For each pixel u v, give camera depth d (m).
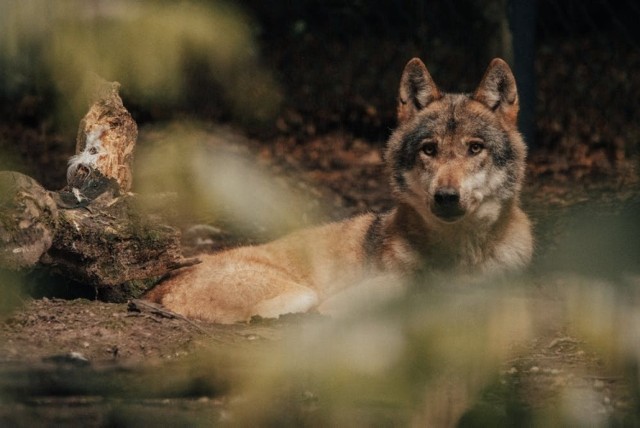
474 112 9.69
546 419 2.91
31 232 7.83
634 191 9.09
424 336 2.71
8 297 7.55
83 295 9.34
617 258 3.56
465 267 9.59
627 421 3.85
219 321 9.41
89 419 4.95
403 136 9.93
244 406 2.89
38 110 19.17
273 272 9.81
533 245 9.98
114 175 9.23
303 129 19.92
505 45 16.27
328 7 22.20
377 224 10.29
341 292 9.51
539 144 18.41
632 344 2.69
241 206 3.69
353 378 2.73
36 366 5.31
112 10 4.46
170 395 4.86
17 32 4.39
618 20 20.09
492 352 2.74
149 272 9.23
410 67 10.09
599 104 20.08
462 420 2.96
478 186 9.40
